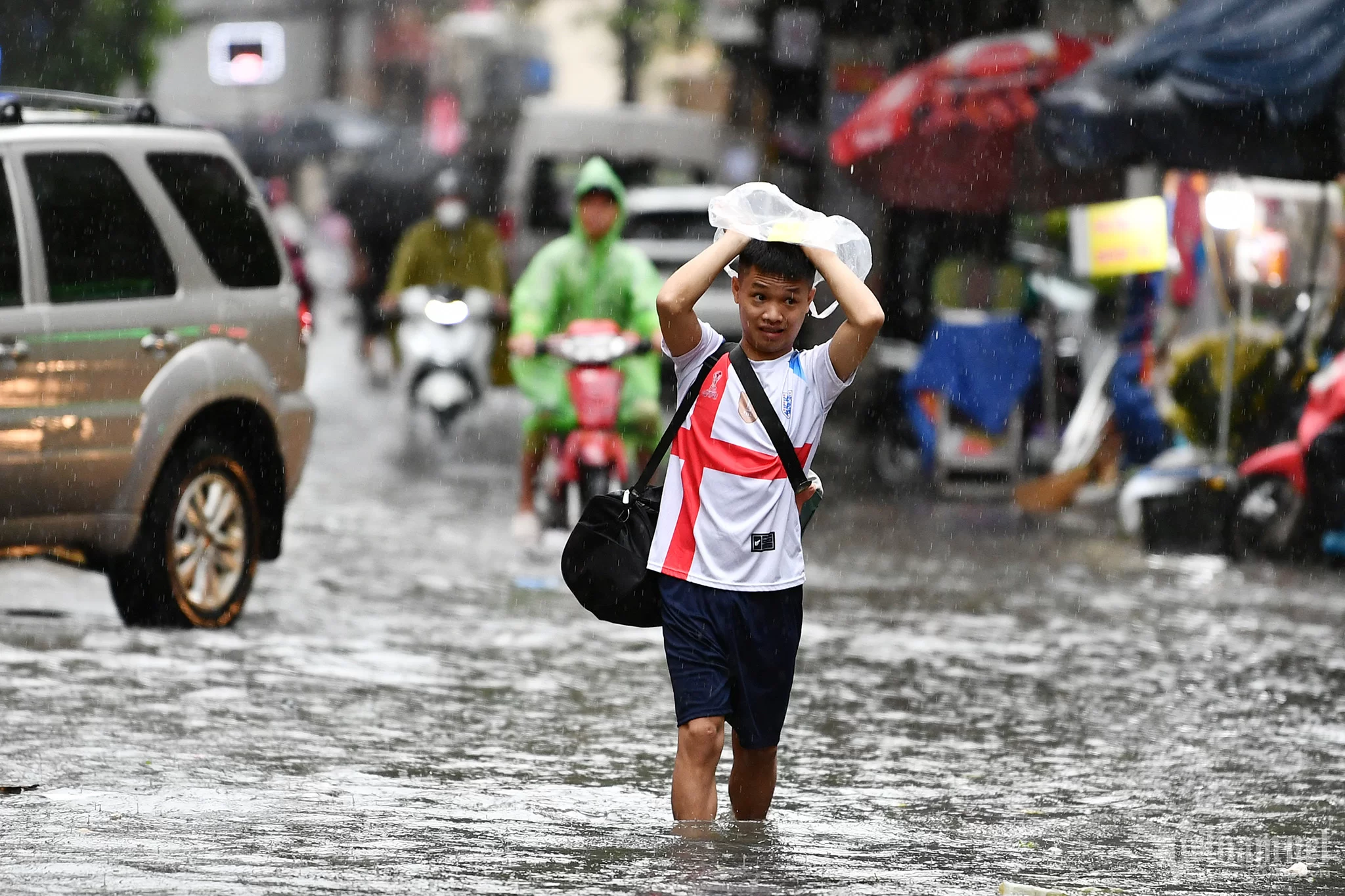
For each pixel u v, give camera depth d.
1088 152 41.84
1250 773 22.20
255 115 168.00
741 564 17.20
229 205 30.45
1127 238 45.69
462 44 181.75
